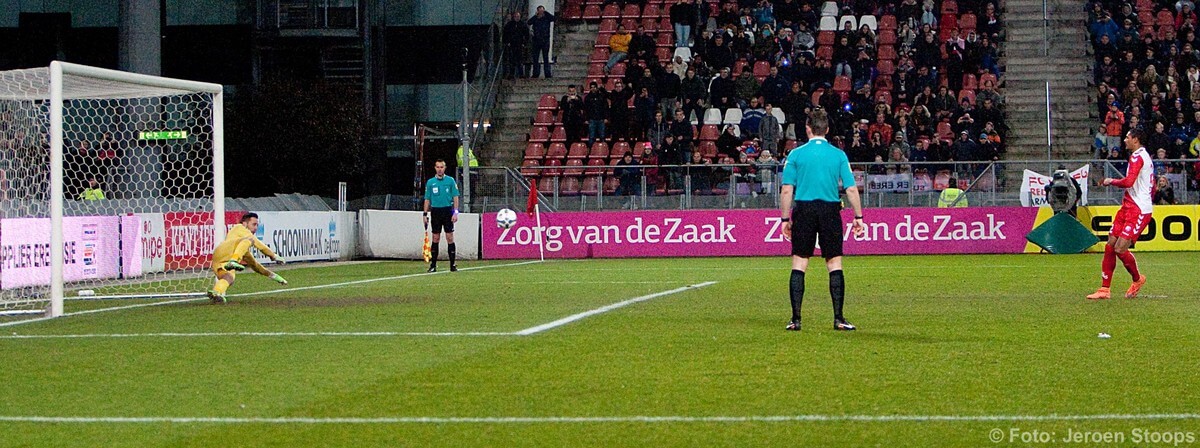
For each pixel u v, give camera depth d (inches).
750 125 1581.0
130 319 604.4
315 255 1318.9
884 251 1341.0
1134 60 1622.8
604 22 1855.3
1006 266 1058.1
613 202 1403.8
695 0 1770.4
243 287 862.5
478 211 1418.6
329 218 1353.3
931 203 1359.5
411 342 487.5
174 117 1683.1
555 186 1414.9
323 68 1903.3
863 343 476.4
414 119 1923.0
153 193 1264.8
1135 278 693.9
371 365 423.8
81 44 1915.6
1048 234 1170.6
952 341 482.9
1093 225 1310.3
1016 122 1619.1
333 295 762.2
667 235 1362.0
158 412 340.2
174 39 1913.1
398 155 1911.9
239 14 1903.3
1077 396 356.2
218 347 477.1
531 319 580.1
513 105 1737.2
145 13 1472.7
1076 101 1642.5
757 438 301.3
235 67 1908.2
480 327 543.8
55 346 486.9
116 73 708.7
